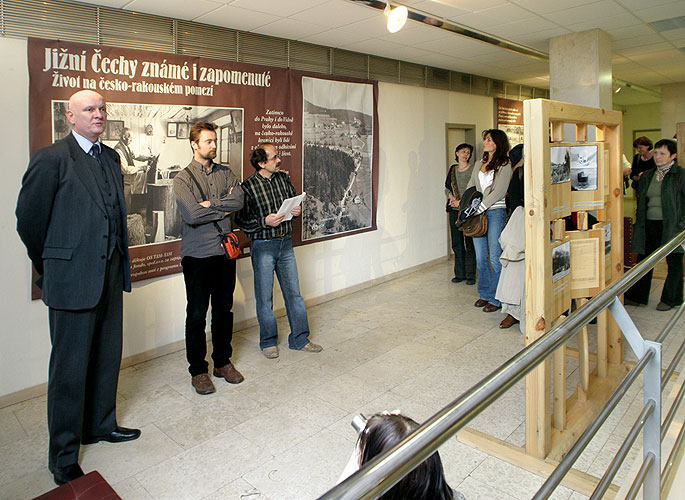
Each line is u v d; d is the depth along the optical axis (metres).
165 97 3.83
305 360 3.83
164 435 2.81
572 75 5.09
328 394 3.27
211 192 3.37
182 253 3.33
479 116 7.74
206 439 2.76
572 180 2.78
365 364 3.73
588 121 2.82
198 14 3.79
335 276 5.53
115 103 3.56
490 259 4.84
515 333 4.31
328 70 5.20
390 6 3.77
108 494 1.94
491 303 4.93
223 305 3.46
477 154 7.73
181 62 3.91
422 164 6.69
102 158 2.61
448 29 4.52
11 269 3.20
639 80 8.85
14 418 3.06
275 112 4.64
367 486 0.64
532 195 2.37
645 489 1.59
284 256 3.90
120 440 2.76
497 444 2.56
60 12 3.30
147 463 2.55
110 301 2.68
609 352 3.53
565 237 2.67
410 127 6.42
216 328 3.47
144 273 3.83
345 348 4.05
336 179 5.36
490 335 4.28
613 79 8.56
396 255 6.38
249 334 4.44
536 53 5.91
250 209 3.76
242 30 4.34
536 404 2.42
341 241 5.56
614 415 2.87
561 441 2.56
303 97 4.89
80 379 2.45
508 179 4.55
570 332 1.24
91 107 2.45
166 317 4.02
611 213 3.33
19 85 3.17
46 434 2.88
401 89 6.23
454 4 4.01
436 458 0.97
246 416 3.01
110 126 3.55
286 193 3.87
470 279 6.01
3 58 3.10
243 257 4.53
